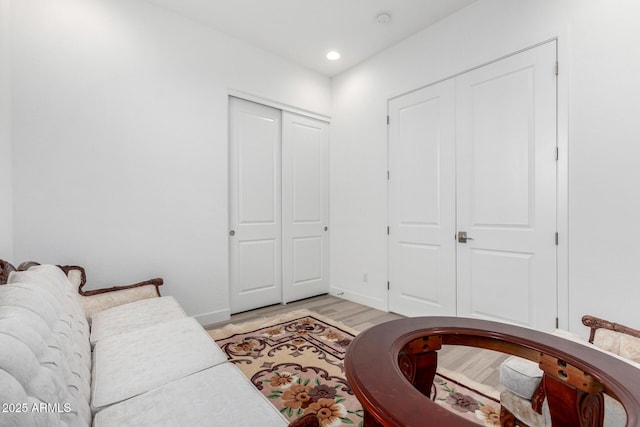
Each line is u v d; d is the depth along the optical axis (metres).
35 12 2.10
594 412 0.89
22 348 0.68
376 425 0.80
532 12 2.24
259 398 1.10
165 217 2.66
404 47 3.12
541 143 2.21
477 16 2.55
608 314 1.91
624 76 1.85
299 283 3.73
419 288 3.01
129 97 2.48
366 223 3.52
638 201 1.80
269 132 3.48
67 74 2.22
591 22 1.97
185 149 2.77
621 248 1.86
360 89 3.60
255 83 3.26
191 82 2.81
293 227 3.67
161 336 1.56
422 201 2.98
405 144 3.13
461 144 2.68
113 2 2.41
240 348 2.34
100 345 1.46
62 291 1.33
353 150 3.68
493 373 2.02
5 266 1.50
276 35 3.05
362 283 3.57
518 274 2.34
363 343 1.02
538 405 1.20
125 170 2.46
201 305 2.87
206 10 2.68
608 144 1.91
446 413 0.67
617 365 0.92
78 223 2.26
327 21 2.84
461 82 2.68
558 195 2.13
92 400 1.04
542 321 2.21
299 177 3.72
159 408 1.02
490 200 2.50
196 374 1.24
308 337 2.57
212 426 0.94
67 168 2.22
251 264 3.33
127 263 2.47
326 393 1.77
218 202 2.97
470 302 2.63
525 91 2.29
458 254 2.71
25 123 2.06
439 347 1.15
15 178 2.03
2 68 1.93
